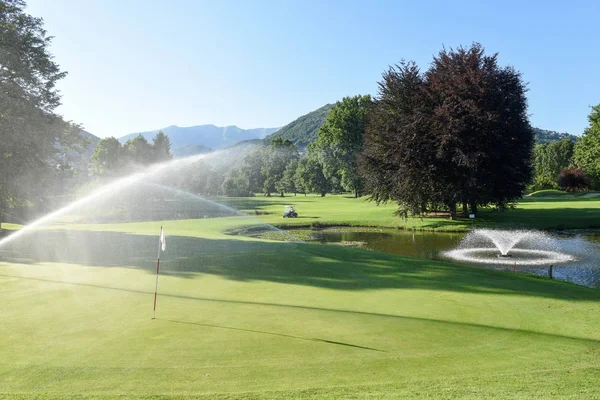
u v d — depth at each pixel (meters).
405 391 5.45
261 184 137.00
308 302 10.16
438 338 7.71
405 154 36.38
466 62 35.81
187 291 11.17
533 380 5.94
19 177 27.80
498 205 39.84
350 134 88.81
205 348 6.95
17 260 16.41
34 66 27.69
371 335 7.78
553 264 21.05
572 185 92.19
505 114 35.72
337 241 31.34
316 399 5.19
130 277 12.98
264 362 6.42
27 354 6.65
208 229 34.62
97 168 71.38
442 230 36.25
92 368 6.13
